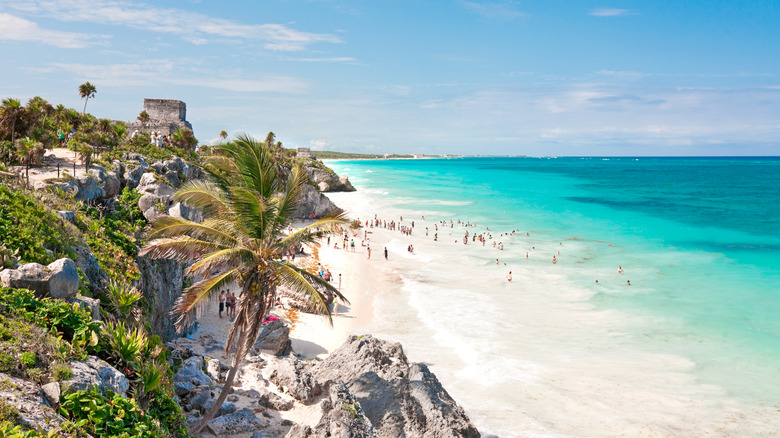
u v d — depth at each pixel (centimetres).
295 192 1855
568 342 3444
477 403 2603
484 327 3700
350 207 11125
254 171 1819
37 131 3459
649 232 8162
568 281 5084
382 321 3788
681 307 4222
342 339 3366
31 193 2112
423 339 3444
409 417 2081
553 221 9388
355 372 2419
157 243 1742
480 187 17250
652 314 4034
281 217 1831
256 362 2700
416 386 2158
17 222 1702
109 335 1406
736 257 6269
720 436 2341
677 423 2456
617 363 3116
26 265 1384
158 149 4753
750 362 3139
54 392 1077
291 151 14950
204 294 1702
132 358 1412
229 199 1805
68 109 4766
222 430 1917
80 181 2619
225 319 3434
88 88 5950
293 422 2127
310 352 3102
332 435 1667
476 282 5031
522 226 8781
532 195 14425
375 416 2120
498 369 2991
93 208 2552
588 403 2628
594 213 10538
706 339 3512
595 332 3644
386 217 9731
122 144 4403
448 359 3127
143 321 2061
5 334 1154
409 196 13788
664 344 3425
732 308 4206
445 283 4978
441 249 6788
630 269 5616
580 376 2931
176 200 1892
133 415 1191
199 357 2511
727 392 2761
